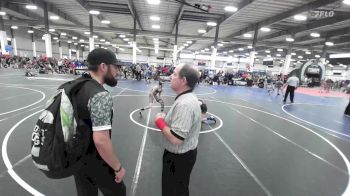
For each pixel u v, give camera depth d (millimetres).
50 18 21188
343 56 25469
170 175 2012
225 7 13531
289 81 12953
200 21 19688
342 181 3734
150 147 4543
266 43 24375
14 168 3400
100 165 1680
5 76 16422
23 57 28531
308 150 5086
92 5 17188
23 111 6730
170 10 16688
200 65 41031
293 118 8633
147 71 22438
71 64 23328
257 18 17000
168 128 1822
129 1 14172
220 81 24531
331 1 10711
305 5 12391
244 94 15844
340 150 5250
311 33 19109
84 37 38969
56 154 1381
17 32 30625
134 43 20531
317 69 20234
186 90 1894
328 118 9203
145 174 3467
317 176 3846
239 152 4656
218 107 9859
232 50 40875
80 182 1856
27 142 4406
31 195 2789
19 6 19562
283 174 3826
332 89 30375
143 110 7926
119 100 9781
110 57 1594
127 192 2973
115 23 23562
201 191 3127
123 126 5840
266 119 8062
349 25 16656
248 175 3697
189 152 1957
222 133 5883
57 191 2891
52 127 1413
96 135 1400
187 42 34406
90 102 1412
